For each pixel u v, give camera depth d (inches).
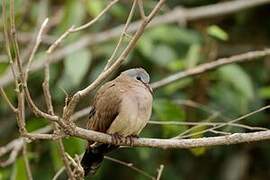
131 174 554.3
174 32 528.7
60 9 569.3
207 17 563.5
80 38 523.8
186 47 546.3
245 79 490.0
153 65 537.6
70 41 518.6
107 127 342.0
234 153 573.9
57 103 544.4
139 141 331.6
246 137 313.3
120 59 286.8
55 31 559.8
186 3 605.9
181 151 570.6
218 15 575.5
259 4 558.9
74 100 289.3
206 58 516.7
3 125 573.9
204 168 575.8
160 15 586.6
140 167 545.3
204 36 534.9
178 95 524.1
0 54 546.6
